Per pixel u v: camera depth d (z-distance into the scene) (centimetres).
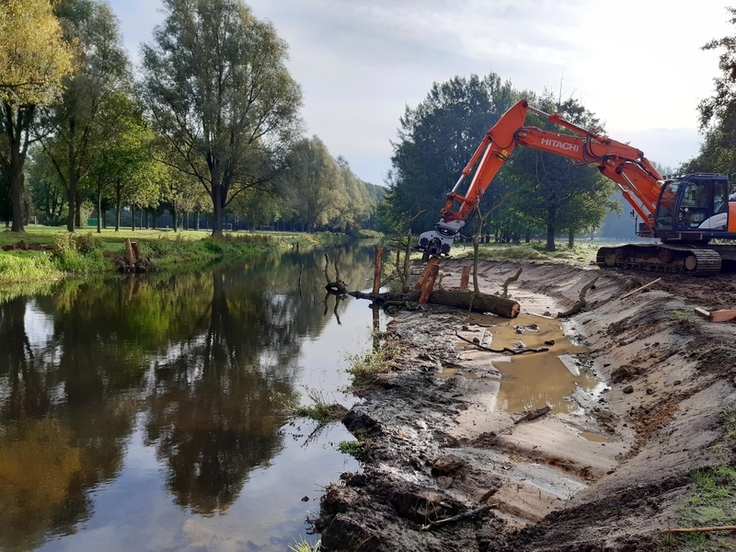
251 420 852
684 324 1025
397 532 494
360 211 10112
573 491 582
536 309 1836
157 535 551
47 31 2284
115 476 673
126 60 3559
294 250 5747
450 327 1488
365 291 2500
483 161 1848
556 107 3616
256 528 559
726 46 2586
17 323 1566
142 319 1670
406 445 709
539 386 966
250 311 1884
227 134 4003
